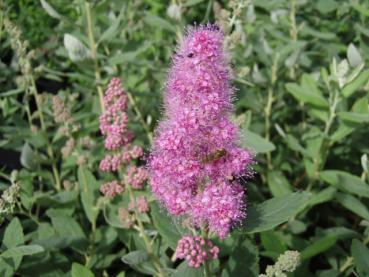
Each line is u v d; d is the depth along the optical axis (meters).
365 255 0.28
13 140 0.44
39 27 0.65
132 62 0.45
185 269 0.24
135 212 0.30
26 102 0.44
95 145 0.42
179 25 0.44
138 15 0.53
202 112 0.22
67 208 0.38
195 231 0.25
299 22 0.51
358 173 0.44
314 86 0.39
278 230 0.38
